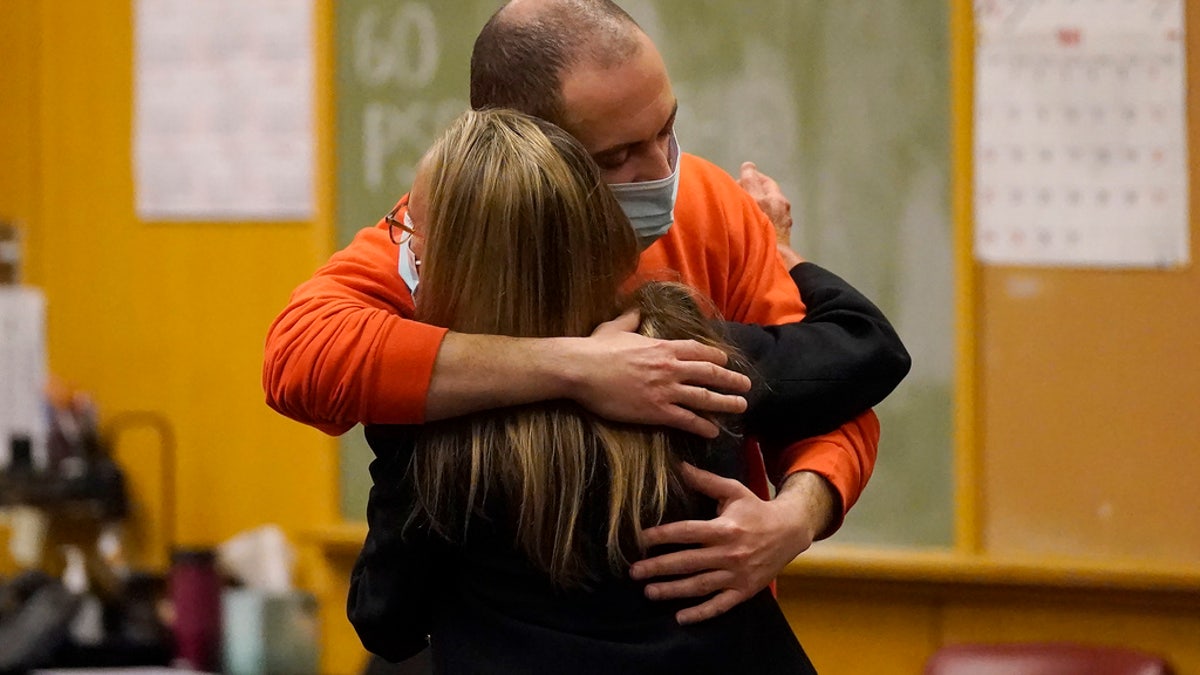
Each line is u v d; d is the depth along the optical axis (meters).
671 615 3.70
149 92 9.38
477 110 3.92
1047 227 7.80
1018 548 7.85
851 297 4.33
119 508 9.20
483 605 3.74
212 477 9.30
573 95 3.83
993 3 7.82
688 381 3.71
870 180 8.03
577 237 3.73
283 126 9.11
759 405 3.97
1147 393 7.70
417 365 3.72
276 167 9.12
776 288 4.49
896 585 7.96
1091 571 7.61
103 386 9.50
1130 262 7.72
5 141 9.68
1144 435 7.70
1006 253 7.85
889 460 8.02
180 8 9.30
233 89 9.20
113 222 9.49
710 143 8.26
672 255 4.42
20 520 9.32
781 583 8.15
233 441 9.26
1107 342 7.75
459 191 3.72
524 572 3.71
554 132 3.76
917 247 7.97
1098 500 7.76
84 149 9.53
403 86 8.77
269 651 8.45
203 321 9.30
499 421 3.70
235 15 9.19
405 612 3.91
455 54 8.68
